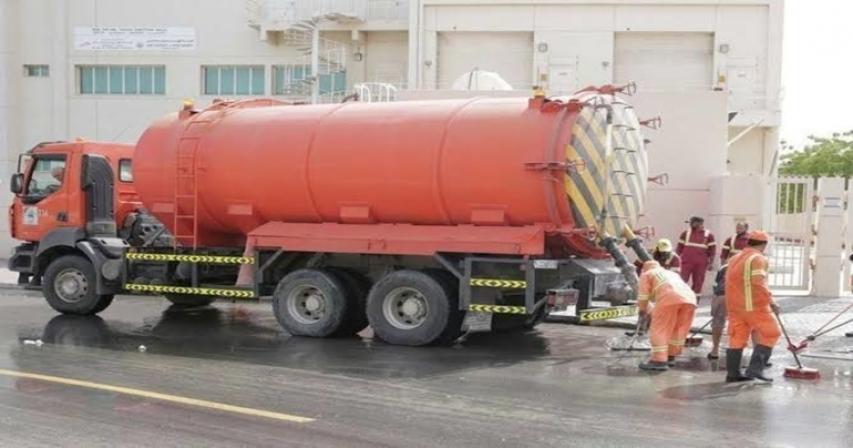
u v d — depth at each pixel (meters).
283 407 7.75
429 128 11.46
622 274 11.30
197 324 13.75
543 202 10.78
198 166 12.85
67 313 14.71
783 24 33.34
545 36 34.59
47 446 6.43
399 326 11.65
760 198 17.20
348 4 37.72
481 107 11.45
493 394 8.41
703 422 7.34
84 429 6.92
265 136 12.48
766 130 33.72
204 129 12.98
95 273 14.26
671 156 18.31
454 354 10.94
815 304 16.17
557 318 14.23
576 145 10.78
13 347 11.11
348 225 12.17
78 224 14.45
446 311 11.36
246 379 9.09
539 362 10.37
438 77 35.59
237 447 6.44
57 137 40.09
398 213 11.76
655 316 9.97
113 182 14.98
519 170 10.83
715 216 17.59
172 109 39.47
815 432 7.04
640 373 9.66
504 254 11.12
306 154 12.10
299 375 9.35
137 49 39.59
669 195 18.34
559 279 11.23
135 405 7.77
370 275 12.56
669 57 34.56
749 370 9.27
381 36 38.44
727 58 33.66
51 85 40.28
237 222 13.00
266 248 12.57
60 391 8.33
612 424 7.23
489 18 34.88
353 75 38.53
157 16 39.41
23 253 14.98
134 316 14.73
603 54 34.38
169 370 9.56
